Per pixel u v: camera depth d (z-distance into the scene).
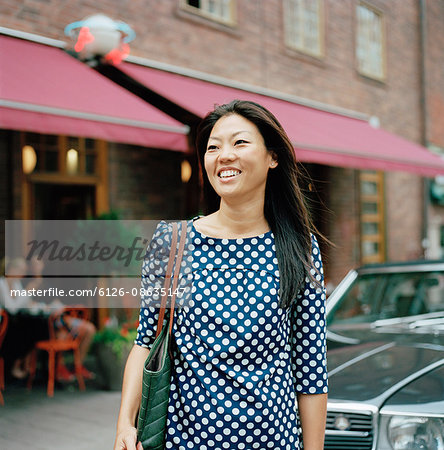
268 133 1.76
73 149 7.54
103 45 6.45
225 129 1.74
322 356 1.78
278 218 1.82
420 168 9.70
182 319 1.68
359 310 4.09
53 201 7.51
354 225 11.98
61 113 4.88
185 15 8.30
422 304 3.96
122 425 1.71
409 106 13.90
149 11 7.81
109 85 6.08
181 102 6.68
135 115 5.46
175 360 1.69
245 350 1.64
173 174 8.54
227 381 1.62
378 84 12.73
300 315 1.77
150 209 8.28
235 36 9.12
